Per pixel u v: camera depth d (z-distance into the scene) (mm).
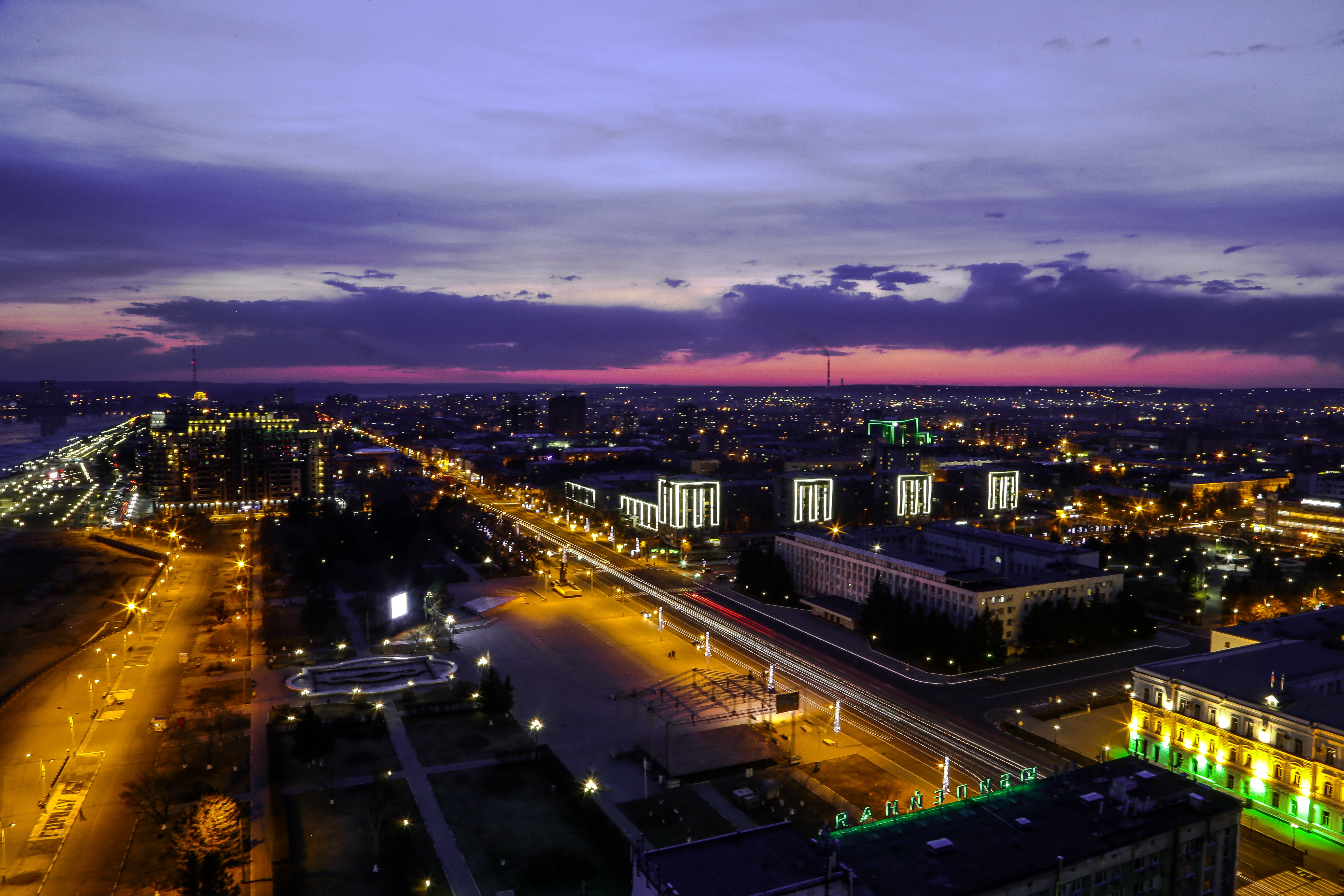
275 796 140000
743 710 162625
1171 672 154625
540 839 129000
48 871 118938
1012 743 163375
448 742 164625
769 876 88062
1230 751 141875
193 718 173375
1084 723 172750
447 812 137125
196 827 113438
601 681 199375
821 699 186875
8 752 158125
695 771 148625
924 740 164750
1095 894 95500
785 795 142750
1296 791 132250
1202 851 103625
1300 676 154750
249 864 121062
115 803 138375
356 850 125188
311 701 184375
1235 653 167000
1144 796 107938
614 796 142500
